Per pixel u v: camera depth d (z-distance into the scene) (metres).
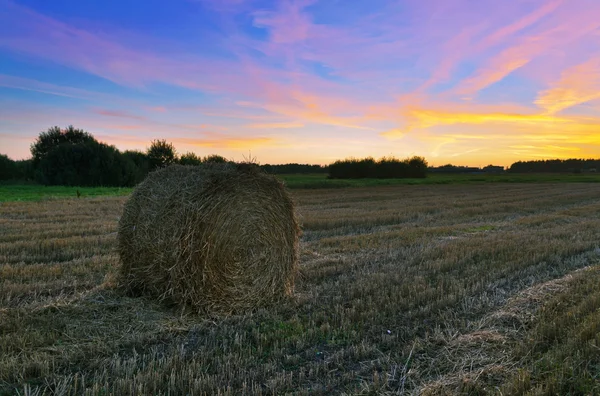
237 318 5.49
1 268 7.33
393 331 4.98
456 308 5.72
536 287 6.52
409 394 3.65
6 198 20.88
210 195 5.77
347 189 34.12
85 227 12.04
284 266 6.39
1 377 3.84
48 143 43.97
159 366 4.08
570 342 4.32
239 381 3.83
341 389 3.76
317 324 5.25
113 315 5.40
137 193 6.34
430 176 71.25
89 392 3.55
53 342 4.60
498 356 4.30
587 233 11.41
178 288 5.67
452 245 9.65
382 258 8.70
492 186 39.88
